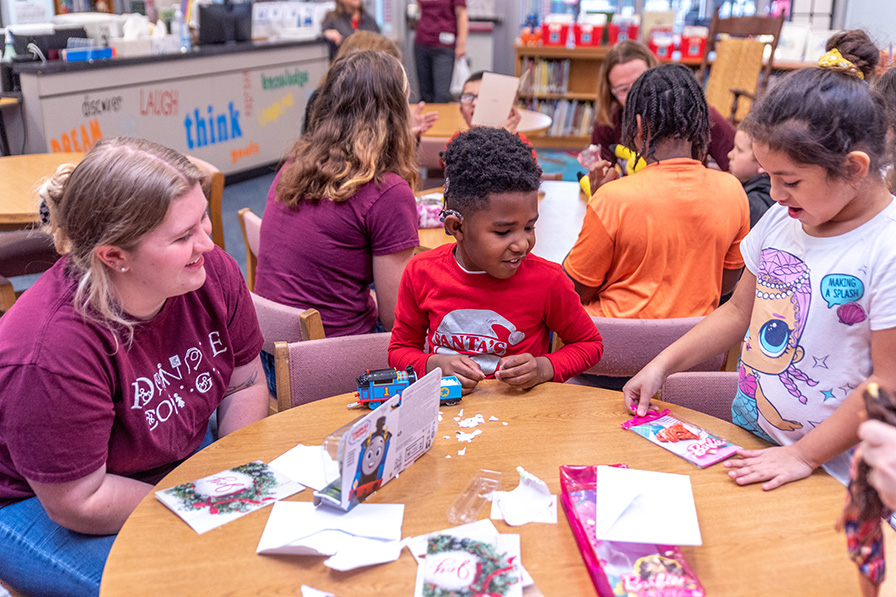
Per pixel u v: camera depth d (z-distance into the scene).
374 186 2.05
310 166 2.06
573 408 1.41
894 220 1.14
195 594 0.95
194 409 1.42
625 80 3.23
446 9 7.16
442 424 1.35
